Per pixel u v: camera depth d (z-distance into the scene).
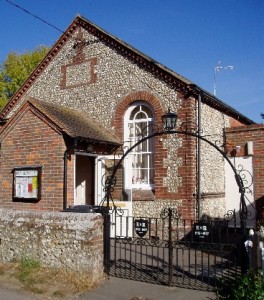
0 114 17.36
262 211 12.73
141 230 8.41
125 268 8.26
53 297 6.83
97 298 6.77
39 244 8.17
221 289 6.70
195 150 12.47
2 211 8.90
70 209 8.89
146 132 13.52
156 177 12.81
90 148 12.39
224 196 13.91
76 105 15.04
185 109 12.55
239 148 13.53
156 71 13.23
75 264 7.67
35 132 12.32
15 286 7.36
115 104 14.06
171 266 7.38
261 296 5.75
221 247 7.61
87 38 15.13
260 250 6.45
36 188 12.06
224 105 14.00
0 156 13.14
